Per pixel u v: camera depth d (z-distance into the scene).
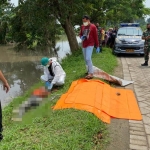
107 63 9.77
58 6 13.73
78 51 14.24
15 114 4.83
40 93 5.40
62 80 6.46
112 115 4.70
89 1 16.66
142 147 3.69
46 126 4.12
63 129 3.94
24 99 5.48
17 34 15.95
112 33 16.67
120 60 11.91
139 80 7.57
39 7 13.20
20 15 13.94
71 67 9.73
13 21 15.15
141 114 4.91
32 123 4.26
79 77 7.45
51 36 15.87
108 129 4.19
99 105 4.88
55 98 5.53
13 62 19.44
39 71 15.23
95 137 3.86
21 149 3.35
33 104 5.01
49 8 13.56
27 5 12.98
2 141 3.63
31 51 25.38
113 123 4.44
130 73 8.61
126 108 5.11
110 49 15.92
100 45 13.38
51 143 3.49
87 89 5.71
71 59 12.09
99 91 5.68
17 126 4.24
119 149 3.61
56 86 6.56
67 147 3.38
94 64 9.39
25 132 3.96
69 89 6.13
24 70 15.69
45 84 6.41
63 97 5.34
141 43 13.08
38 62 19.20
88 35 6.88
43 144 3.48
